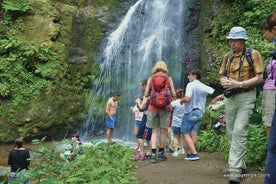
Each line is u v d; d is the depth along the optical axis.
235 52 5.48
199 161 7.14
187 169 6.48
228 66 5.50
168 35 15.20
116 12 16.31
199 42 14.48
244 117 5.35
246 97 5.34
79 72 14.95
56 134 13.82
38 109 13.48
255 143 6.40
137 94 14.74
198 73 7.23
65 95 14.23
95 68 15.12
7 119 13.20
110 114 10.68
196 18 15.15
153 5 16.05
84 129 14.31
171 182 5.78
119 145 8.26
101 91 14.95
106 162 6.57
